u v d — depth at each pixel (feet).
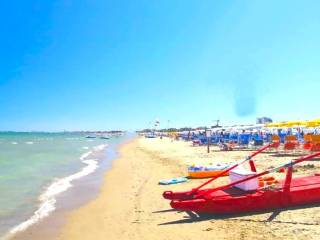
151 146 177.37
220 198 30.55
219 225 27.73
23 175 64.44
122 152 138.72
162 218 31.55
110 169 75.00
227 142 117.80
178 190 43.55
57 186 52.34
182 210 33.68
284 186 31.19
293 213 29.12
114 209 37.01
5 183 54.49
